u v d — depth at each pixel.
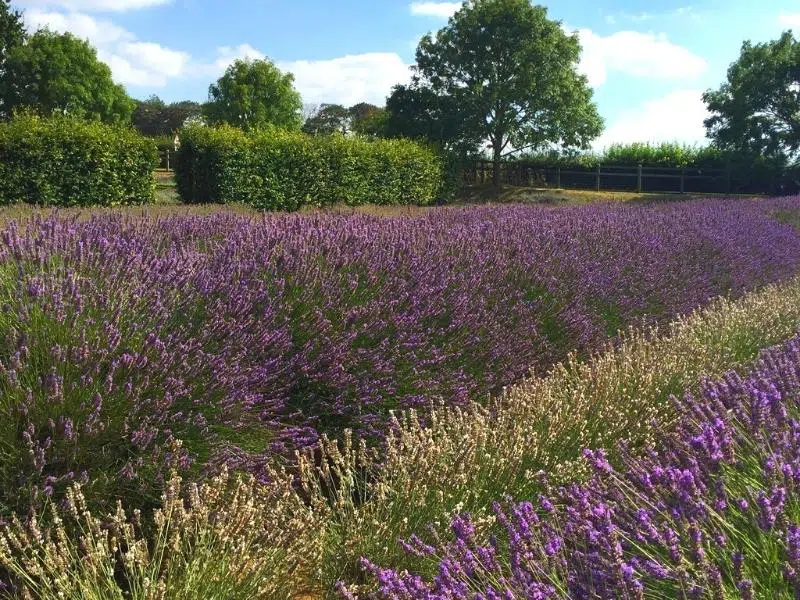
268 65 49.66
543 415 3.82
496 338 4.77
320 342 4.03
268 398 3.73
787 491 2.28
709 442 2.51
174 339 3.32
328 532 2.86
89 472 2.69
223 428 3.16
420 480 2.94
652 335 5.80
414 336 4.27
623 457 3.01
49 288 3.17
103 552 2.25
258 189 18.70
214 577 2.32
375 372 4.03
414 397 3.99
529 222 8.45
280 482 2.96
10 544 2.43
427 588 2.04
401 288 4.64
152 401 2.97
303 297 4.23
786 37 33.84
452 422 3.69
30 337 2.96
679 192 35.97
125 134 15.77
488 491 3.12
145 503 2.83
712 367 4.99
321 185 20.47
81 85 47.09
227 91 49.56
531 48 32.47
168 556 2.54
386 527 2.76
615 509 2.39
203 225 6.20
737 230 11.36
